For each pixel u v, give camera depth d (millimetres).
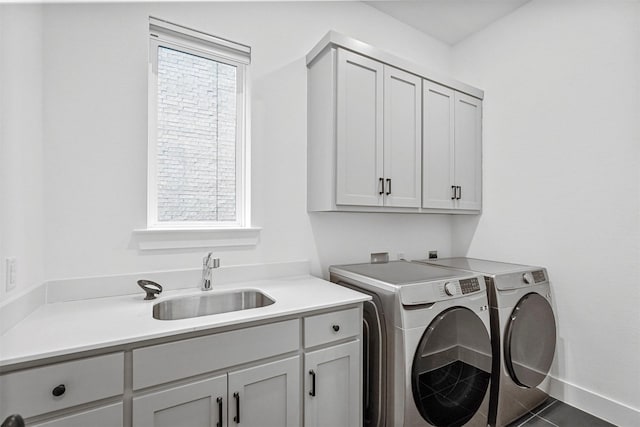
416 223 2617
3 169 1034
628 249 1789
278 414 1296
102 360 960
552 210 2129
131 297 1477
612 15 1864
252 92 1890
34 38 1273
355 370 1520
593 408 1896
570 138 2043
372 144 1935
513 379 1815
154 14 1613
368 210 1962
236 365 1198
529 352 1881
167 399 1055
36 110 1287
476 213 2549
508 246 2387
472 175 2490
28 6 1224
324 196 1878
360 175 1889
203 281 1620
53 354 884
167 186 1730
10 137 1084
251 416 1229
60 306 1322
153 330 1044
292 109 2021
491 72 2527
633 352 1762
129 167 1546
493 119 2506
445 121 2311
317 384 1396
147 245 1583
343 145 1823
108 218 1495
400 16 2473
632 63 1782
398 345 1475
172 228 1704
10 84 1086
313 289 1658
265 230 1923
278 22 1980
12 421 590
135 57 1563
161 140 1713
